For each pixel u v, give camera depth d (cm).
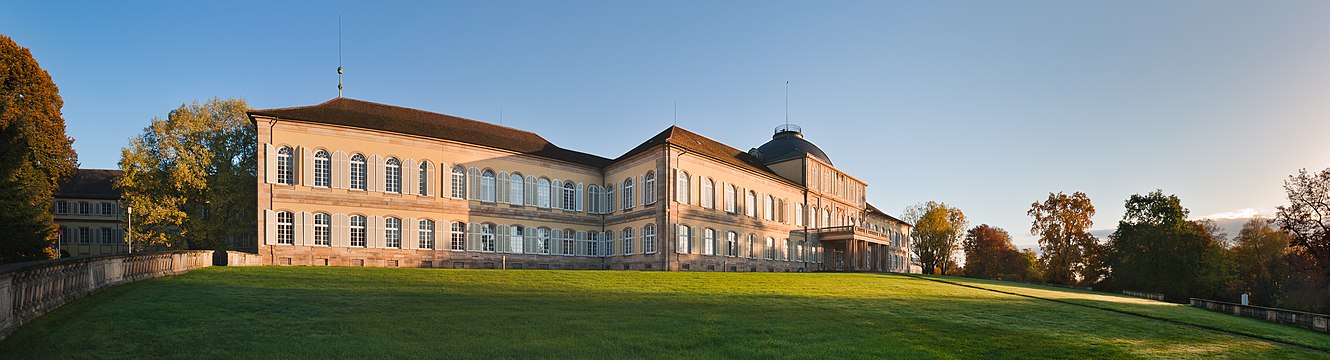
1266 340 2031
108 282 2072
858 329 1745
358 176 4675
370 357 1230
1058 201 8019
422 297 2161
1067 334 1847
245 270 2944
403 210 4800
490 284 2670
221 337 1376
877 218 9394
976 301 2839
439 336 1448
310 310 1792
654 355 1323
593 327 1620
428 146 4975
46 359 1134
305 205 4416
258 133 4325
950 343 1590
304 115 4544
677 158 5409
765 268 6506
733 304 2261
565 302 2150
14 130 3406
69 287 1733
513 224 5362
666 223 5219
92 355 1180
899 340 1592
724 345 1448
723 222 5941
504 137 5872
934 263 9850
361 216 4650
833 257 7825
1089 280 7694
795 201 7175
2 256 2916
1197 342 1823
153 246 4650
